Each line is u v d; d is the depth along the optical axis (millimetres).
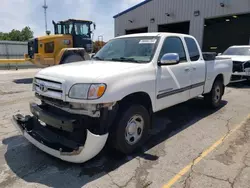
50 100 3129
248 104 6406
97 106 2805
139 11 20250
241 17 19891
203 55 5289
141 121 3508
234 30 24422
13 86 9359
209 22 23656
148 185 2666
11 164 3123
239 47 11086
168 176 2848
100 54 4434
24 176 2852
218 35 26266
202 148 3627
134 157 3336
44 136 3242
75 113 2922
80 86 2781
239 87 9320
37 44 11383
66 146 2955
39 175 2873
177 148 3629
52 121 3004
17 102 6516
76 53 11445
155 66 3645
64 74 3004
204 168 3027
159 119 5086
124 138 3236
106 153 3430
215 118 5145
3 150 3516
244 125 4676
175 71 4066
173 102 4160
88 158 2814
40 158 3283
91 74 2896
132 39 4254
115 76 2977
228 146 3693
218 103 5969
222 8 14555
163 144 3779
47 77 3145
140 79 3303
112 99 2867
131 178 2809
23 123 3617
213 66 5449
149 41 3969
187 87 4500
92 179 2791
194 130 4414
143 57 3770
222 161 3211
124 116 3164
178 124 4758
